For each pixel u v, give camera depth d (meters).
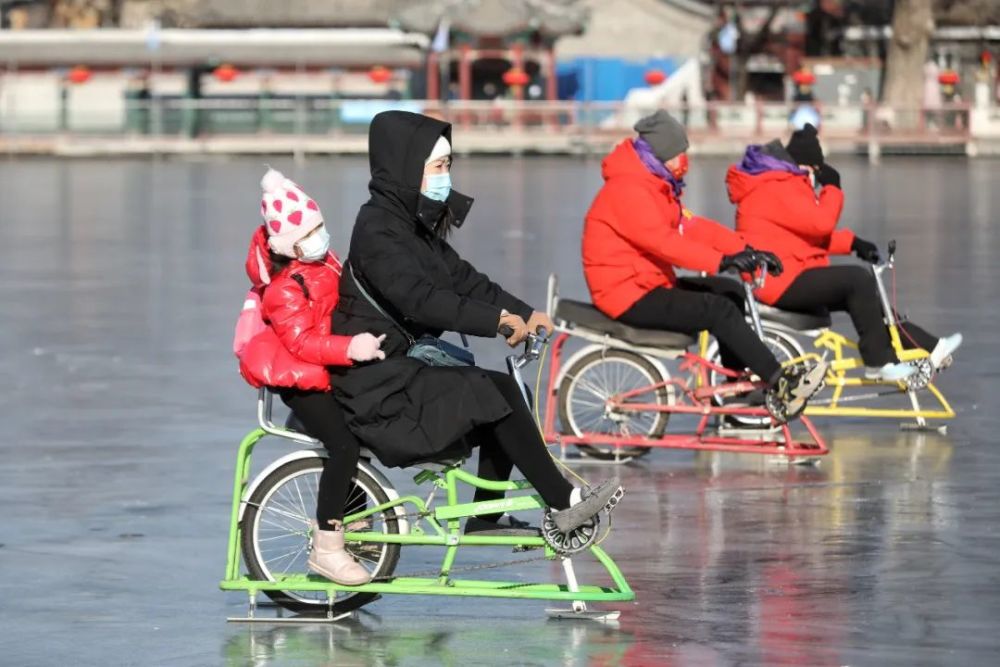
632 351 28.34
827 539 22.80
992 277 56.44
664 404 28.72
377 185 18.84
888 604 19.50
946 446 29.59
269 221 18.62
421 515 19.03
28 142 175.38
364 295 18.92
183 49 195.00
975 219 83.50
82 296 52.88
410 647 18.16
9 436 30.69
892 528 23.38
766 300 30.39
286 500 22.59
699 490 26.30
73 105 194.12
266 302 18.64
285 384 18.61
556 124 171.50
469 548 22.58
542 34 191.25
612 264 27.86
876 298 30.19
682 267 27.20
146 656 17.91
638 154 27.52
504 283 54.88
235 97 195.75
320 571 18.88
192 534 23.36
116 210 93.62
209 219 86.69
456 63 197.88
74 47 194.00
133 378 37.22
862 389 35.59
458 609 19.67
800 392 26.98
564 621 19.08
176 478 27.03
